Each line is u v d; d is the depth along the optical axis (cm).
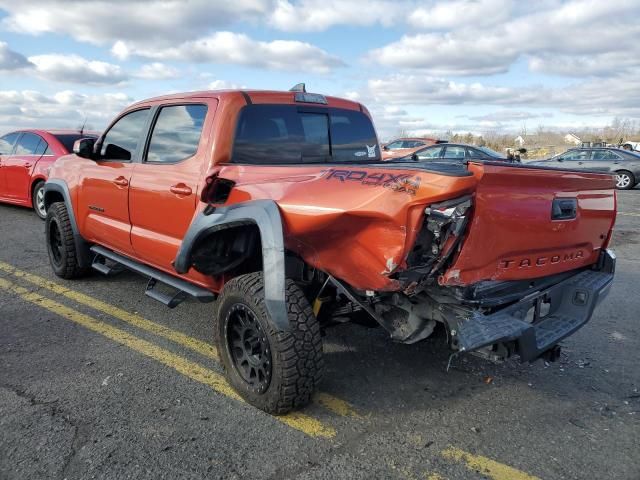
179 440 283
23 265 630
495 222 266
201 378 355
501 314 288
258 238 344
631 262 729
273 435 290
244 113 368
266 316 293
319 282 326
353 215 261
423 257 262
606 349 423
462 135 4894
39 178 883
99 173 473
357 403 329
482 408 326
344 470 263
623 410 327
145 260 436
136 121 446
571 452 281
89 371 362
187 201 365
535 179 284
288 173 313
